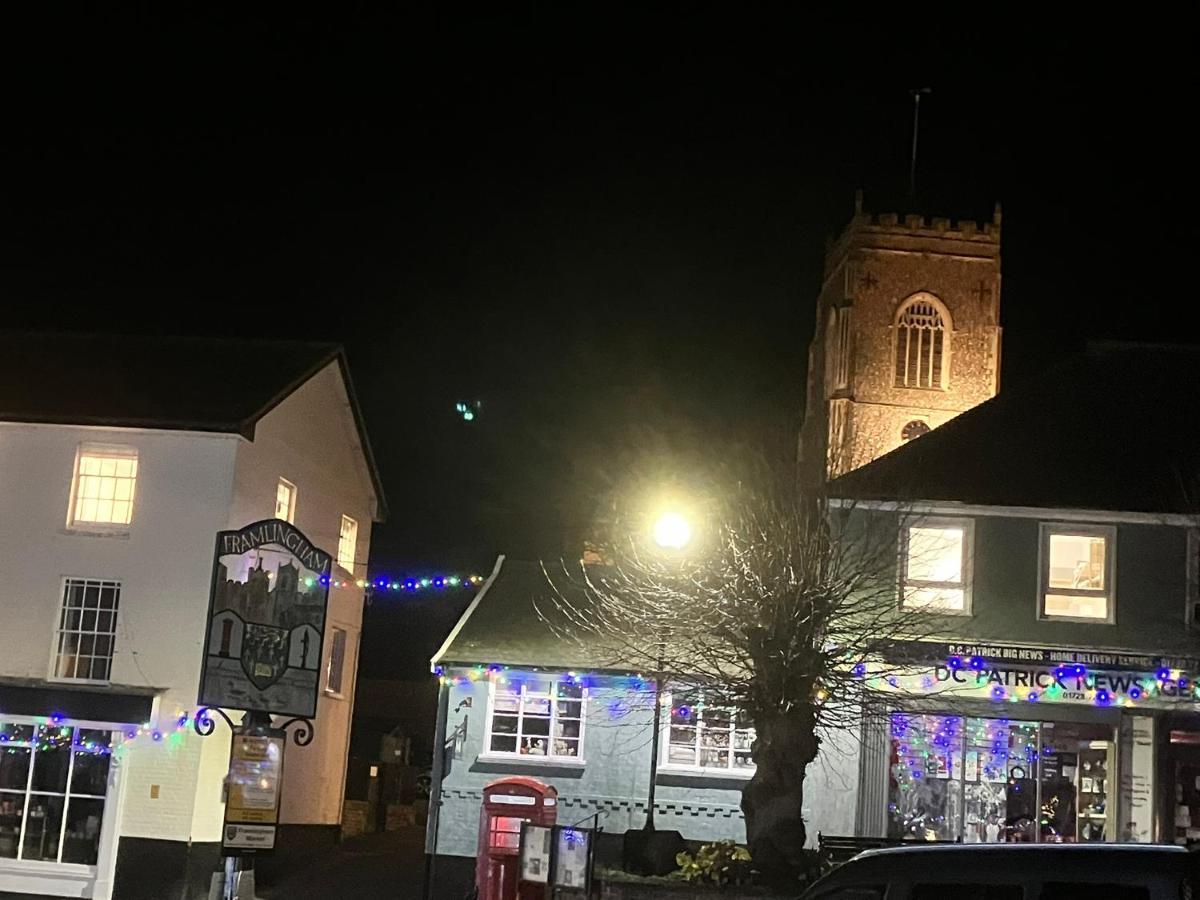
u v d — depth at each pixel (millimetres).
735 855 23406
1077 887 9008
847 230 76062
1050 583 29438
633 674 28484
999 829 28344
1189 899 8617
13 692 27750
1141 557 29406
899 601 27969
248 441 29422
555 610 30656
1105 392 33281
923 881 9539
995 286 74625
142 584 28453
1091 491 29844
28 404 29453
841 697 24828
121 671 28109
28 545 28969
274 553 22844
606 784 28812
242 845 20828
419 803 40781
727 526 25891
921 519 29578
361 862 31562
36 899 27016
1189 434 31891
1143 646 28906
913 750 28641
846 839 24438
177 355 32875
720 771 28734
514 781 23203
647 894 22656
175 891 26703
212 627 21562
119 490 29234
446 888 28438
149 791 27234
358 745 46875
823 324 81062
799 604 24391
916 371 74188
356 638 35688
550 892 18859
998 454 31031
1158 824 28109
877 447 73438
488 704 29359
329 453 34156
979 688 28500
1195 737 28531
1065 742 28688
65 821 27266
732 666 27219
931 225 75000
